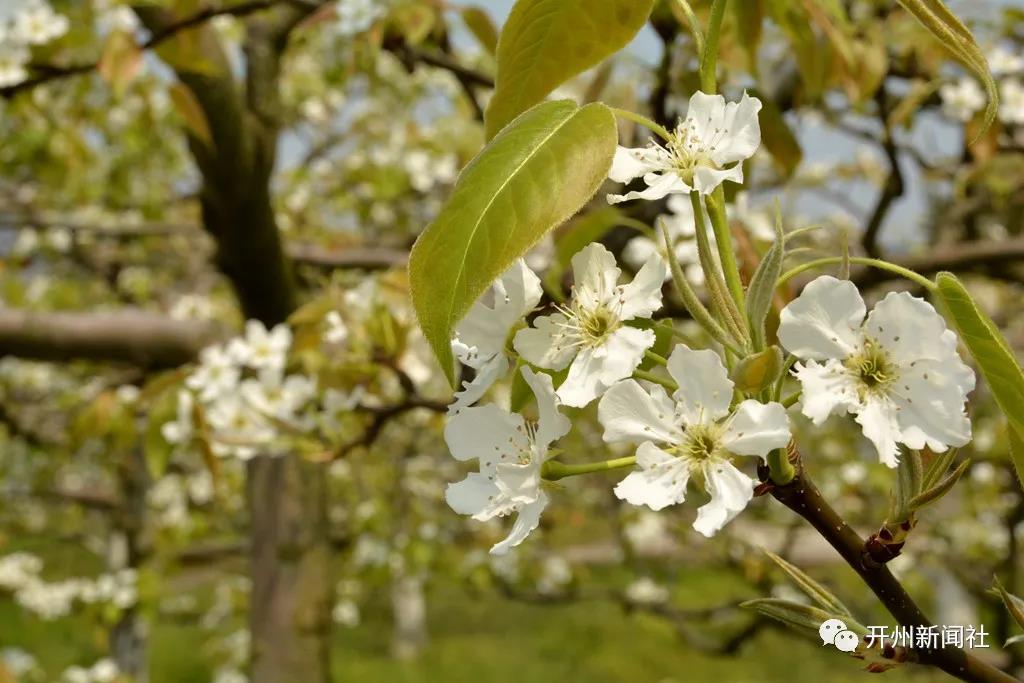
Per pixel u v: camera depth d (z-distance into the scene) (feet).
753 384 1.03
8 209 5.08
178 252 5.55
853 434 5.29
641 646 11.41
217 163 2.80
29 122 4.10
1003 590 1.11
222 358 2.38
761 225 1.90
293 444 2.21
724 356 1.08
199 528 6.17
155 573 5.28
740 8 1.80
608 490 5.30
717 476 1.05
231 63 2.71
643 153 1.12
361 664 10.75
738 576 4.90
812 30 1.99
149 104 3.69
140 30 2.87
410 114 5.89
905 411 1.03
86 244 5.51
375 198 5.04
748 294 1.05
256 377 2.59
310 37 4.66
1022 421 1.05
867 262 1.05
